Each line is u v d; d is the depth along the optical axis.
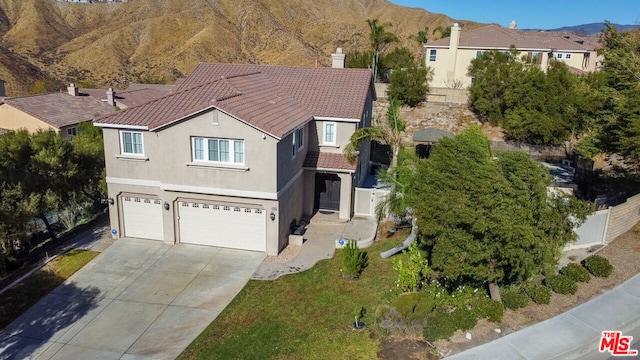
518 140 41.44
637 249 20.12
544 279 17.67
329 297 17.12
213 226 21.44
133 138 21.31
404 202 20.53
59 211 25.02
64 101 51.25
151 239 22.48
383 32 55.03
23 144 23.22
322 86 27.19
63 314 16.84
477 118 45.91
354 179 25.84
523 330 14.91
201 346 14.86
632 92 24.78
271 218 20.38
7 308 17.23
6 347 15.11
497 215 13.97
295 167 22.78
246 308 16.83
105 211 27.33
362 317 15.71
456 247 14.47
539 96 39.59
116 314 16.75
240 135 19.45
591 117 33.84
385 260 19.59
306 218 25.03
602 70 32.84
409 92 47.28
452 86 54.53
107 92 57.34
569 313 15.86
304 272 19.16
